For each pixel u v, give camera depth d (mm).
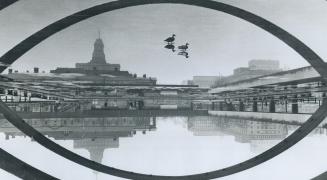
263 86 30016
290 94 26578
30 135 20406
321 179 13438
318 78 23562
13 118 19672
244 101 31547
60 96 30594
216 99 32781
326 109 20359
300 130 20500
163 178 16562
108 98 31922
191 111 32812
